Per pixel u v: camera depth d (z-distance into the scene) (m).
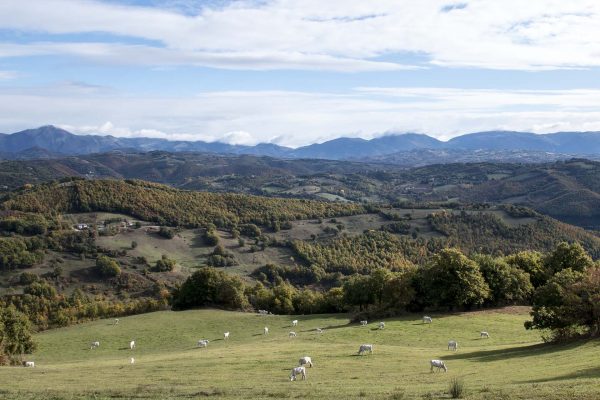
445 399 33.31
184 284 128.75
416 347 68.38
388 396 34.69
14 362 71.62
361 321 92.12
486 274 101.25
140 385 43.28
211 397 36.47
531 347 59.66
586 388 32.88
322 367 52.53
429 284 97.12
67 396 37.44
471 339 73.50
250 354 63.72
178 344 85.75
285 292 133.38
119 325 103.19
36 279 183.75
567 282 63.47
